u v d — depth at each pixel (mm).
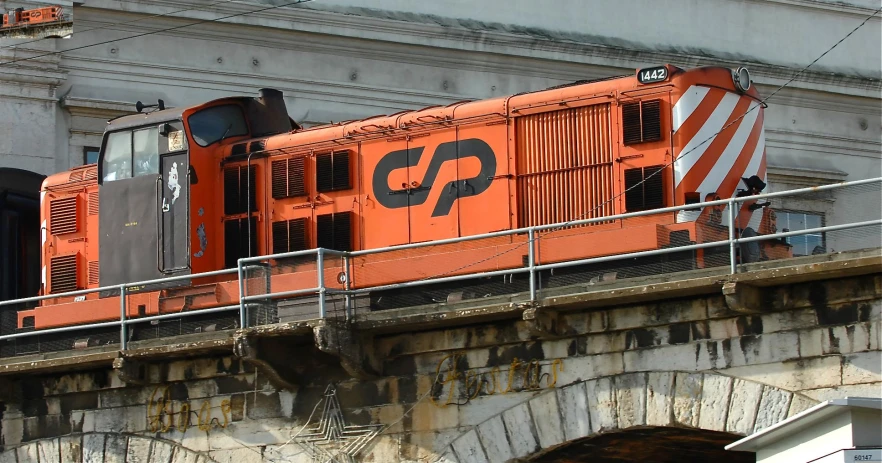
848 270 24141
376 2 48219
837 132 52188
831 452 20141
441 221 31766
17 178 40625
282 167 33969
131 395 32500
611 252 28156
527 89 49094
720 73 30312
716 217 26859
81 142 45344
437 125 32188
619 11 50688
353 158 33125
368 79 47875
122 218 34781
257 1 46562
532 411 27500
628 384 26531
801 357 24891
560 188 30578
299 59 47312
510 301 27719
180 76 46062
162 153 34312
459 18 49125
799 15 52375
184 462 31469
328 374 30109
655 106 29781
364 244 32656
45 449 33375
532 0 49875
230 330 30750
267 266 30609
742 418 25266
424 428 28703
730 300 25062
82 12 45438
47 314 34562
